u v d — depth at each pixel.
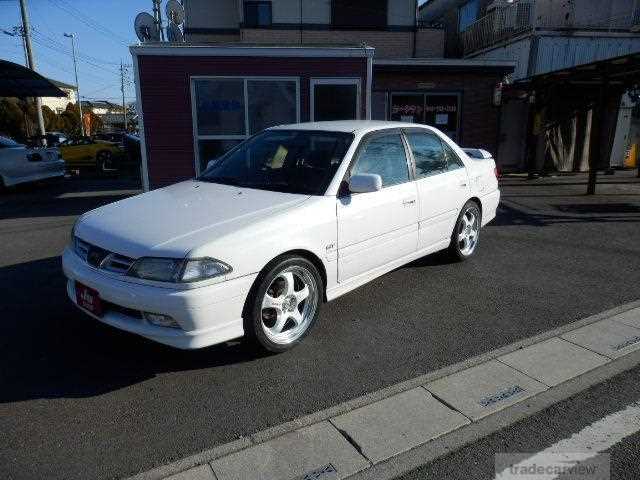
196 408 2.83
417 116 13.35
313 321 3.58
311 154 4.02
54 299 4.44
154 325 2.96
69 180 14.95
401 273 5.12
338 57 9.07
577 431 2.62
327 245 3.58
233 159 4.48
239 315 3.08
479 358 3.38
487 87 13.36
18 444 2.53
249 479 2.28
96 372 3.20
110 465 2.38
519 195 10.13
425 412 2.78
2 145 11.64
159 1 15.23
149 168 9.07
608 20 15.56
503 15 16.25
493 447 2.50
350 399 2.91
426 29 17.91
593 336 3.68
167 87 8.79
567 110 13.25
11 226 7.71
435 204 4.68
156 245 2.94
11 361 3.33
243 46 8.90
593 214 8.25
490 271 5.20
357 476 2.30
